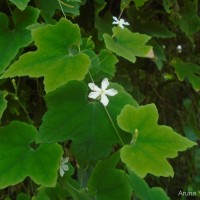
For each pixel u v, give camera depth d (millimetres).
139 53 367
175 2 549
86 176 404
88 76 357
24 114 435
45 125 328
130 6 543
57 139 325
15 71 312
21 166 322
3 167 321
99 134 329
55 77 308
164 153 314
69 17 479
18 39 366
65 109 333
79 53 316
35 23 368
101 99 324
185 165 672
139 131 322
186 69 573
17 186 461
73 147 327
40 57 316
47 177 316
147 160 308
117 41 373
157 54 544
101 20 506
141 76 628
